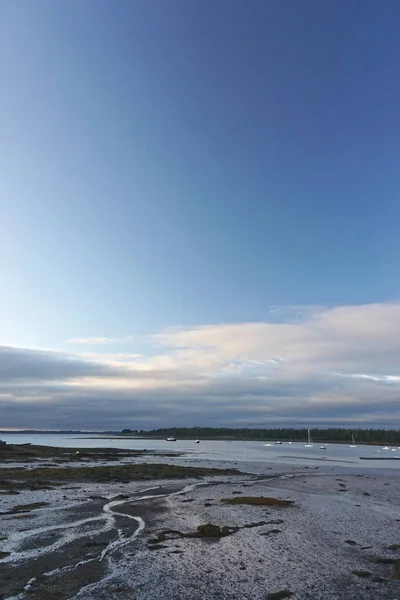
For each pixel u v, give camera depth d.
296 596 11.62
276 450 137.25
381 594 11.77
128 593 11.57
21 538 17.28
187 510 24.25
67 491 32.09
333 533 19.05
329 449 160.50
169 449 133.25
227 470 52.91
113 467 50.69
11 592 11.46
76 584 12.14
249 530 19.34
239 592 11.84
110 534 18.05
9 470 47.78
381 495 32.47
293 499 29.66
